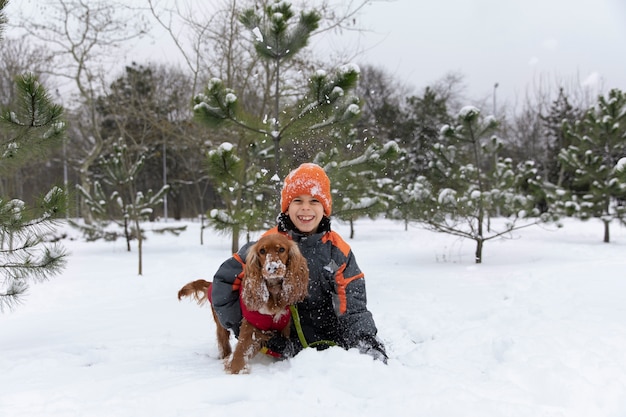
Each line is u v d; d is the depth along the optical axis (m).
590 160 12.91
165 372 2.90
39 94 3.91
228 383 2.46
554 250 11.08
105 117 22.98
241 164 6.62
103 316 5.43
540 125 31.44
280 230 3.30
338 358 2.68
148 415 2.14
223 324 3.05
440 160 9.95
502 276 7.22
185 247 14.04
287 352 3.07
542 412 2.15
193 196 36.56
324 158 6.60
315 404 2.22
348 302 3.08
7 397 2.45
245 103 12.54
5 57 15.86
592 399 2.37
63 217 4.09
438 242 13.37
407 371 2.61
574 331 3.50
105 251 13.51
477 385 2.51
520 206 9.32
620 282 5.87
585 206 13.00
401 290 6.38
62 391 2.53
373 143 6.69
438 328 4.29
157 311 5.55
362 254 11.16
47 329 4.89
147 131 16.97
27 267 3.98
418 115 23.91
